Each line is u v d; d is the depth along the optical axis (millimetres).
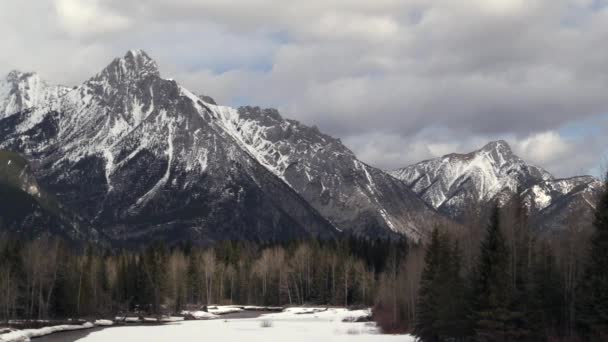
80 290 165125
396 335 119375
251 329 137000
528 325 85438
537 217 116938
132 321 164875
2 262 153125
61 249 167750
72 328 138875
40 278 152125
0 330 115500
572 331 86812
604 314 79625
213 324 154125
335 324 149375
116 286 190000
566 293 90812
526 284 88125
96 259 190250
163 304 194625
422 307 103312
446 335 95812
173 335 123938
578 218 96812
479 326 86688
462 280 97375
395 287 137750
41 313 152375
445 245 105938
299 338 115375
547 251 98688
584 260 88938
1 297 143750
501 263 86125
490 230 88125
